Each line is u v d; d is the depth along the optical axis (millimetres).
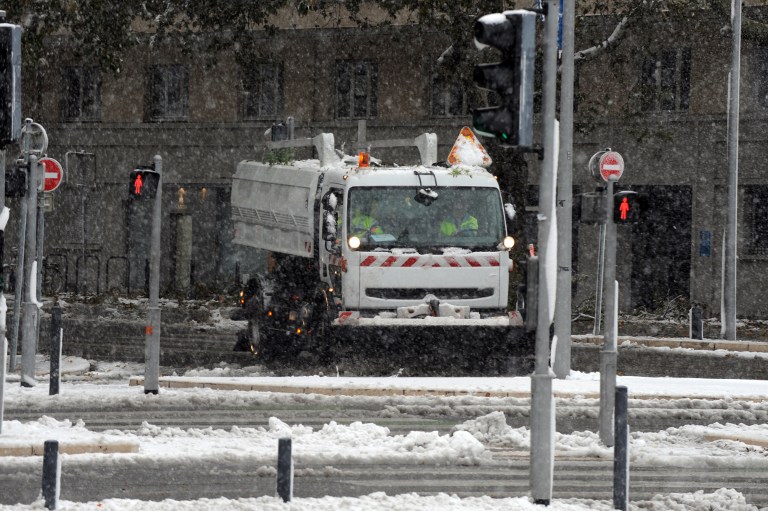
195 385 57656
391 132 125812
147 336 54375
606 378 42719
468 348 64188
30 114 137250
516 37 33000
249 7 112375
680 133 114812
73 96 137250
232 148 132125
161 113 135250
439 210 65500
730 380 61844
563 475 38500
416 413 51188
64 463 38844
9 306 105062
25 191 47562
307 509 30828
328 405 53062
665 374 70188
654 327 97062
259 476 37438
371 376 66000
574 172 118562
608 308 42656
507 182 99500
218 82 132500
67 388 57219
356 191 65000
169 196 135125
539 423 32906
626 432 32625
